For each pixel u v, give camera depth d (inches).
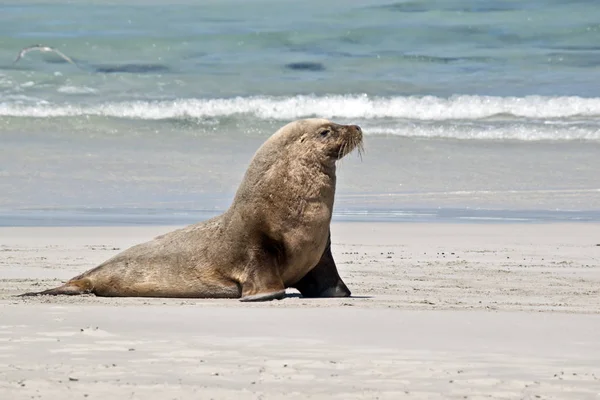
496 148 3715.6
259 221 1505.9
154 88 4579.2
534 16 5772.6
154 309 1291.8
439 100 4379.9
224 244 1539.1
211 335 1090.1
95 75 4729.3
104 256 2018.9
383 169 3361.2
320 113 4256.9
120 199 2906.0
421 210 2810.0
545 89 4682.6
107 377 874.8
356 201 2940.5
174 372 896.3
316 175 1504.7
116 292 1576.0
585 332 1139.3
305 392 829.2
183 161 3432.6
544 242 2297.0
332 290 1539.1
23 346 1010.1
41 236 2295.8
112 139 3735.2
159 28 5492.1
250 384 854.5
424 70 4972.9
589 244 2274.9
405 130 3961.6
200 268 1547.7
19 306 1309.1
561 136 3914.9
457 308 1350.9
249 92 4549.7
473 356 991.6
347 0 6023.6
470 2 5989.2
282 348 1016.9
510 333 1129.4
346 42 5374.0
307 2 5984.3
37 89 4443.9
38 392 820.0
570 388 855.1
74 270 1835.6
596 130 3976.4
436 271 1868.8
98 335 1075.9
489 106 4333.2
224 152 3602.4
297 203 1499.8
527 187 3166.8
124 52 5123.0
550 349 1035.3
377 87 4660.4
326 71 4918.8
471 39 5467.5
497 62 5128.0
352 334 1109.1
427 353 1003.9
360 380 874.8
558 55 5241.1
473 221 2628.0
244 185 1526.8
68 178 3152.1
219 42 5315.0
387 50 5275.6
